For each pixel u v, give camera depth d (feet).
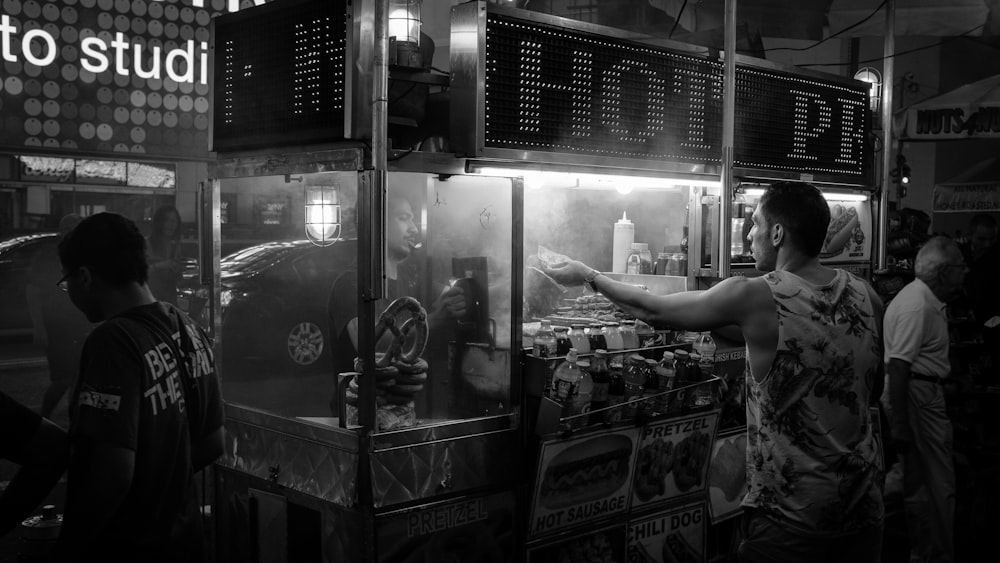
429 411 9.95
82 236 7.30
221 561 11.00
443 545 9.36
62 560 6.69
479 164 9.73
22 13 22.47
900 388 13.48
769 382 8.11
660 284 13.00
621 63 11.05
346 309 10.16
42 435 6.89
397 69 9.29
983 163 41.06
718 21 20.59
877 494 8.23
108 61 23.65
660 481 11.44
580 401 10.02
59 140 23.41
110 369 6.84
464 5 9.56
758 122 13.46
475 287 9.88
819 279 8.39
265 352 10.81
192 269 21.85
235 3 25.03
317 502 9.42
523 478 10.02
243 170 10.50
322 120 9.23
